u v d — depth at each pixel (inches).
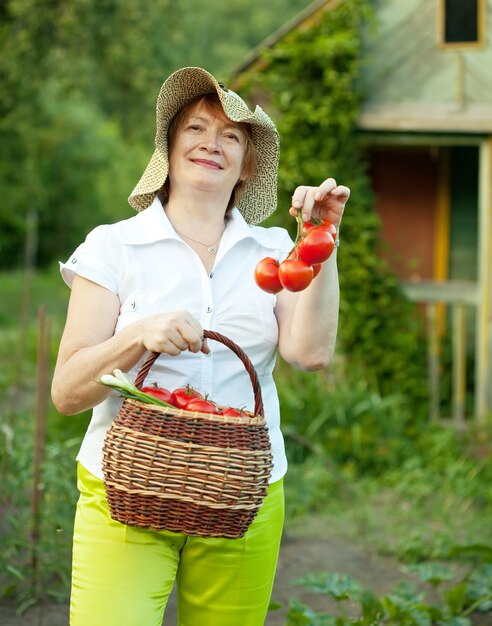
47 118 833.5
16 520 163.6
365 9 287.9
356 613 170.9
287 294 99.0
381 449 273.3
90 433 94.7
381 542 209.9
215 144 97.0
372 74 296.2
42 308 168.2
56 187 875.4
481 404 295.9
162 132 97.9
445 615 149.5
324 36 289.9
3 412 301.0
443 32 292.2
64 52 543.5
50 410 281.9
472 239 343.0
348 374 299.0
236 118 94.3
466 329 345.7
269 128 99.7
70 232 885.8
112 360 87.7
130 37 535.8
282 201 294.0
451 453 277.6
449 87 292.7
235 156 98.0
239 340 95.7
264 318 96.9
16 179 689.0
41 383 167.6
